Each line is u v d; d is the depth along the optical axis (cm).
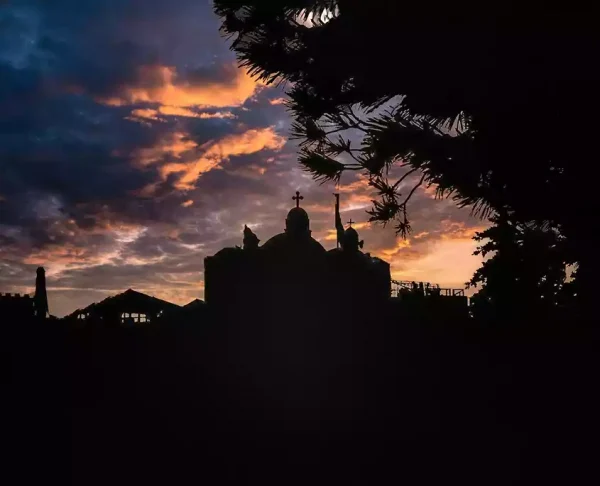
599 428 1005
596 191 518
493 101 517
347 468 929
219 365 1894
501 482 830
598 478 811
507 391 1392
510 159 532
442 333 2152
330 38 544
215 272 2691
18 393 1470
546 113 510
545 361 1547
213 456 997
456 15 493
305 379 1702
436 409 1307
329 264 2766
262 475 902
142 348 1989
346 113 611
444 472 889
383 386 1595
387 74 545
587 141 507
